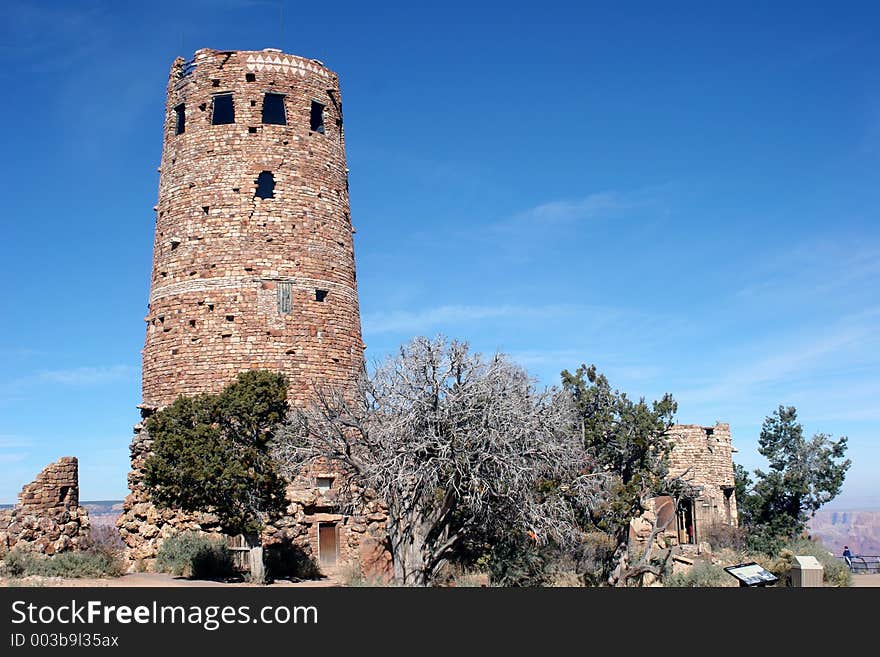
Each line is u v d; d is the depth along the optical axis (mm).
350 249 43594
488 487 30062
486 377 31266
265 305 39781
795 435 58125
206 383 39125
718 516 55312
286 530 36281
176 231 41188
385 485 29891
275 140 41688
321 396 34312
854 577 46594
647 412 37812
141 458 38500
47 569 29375
